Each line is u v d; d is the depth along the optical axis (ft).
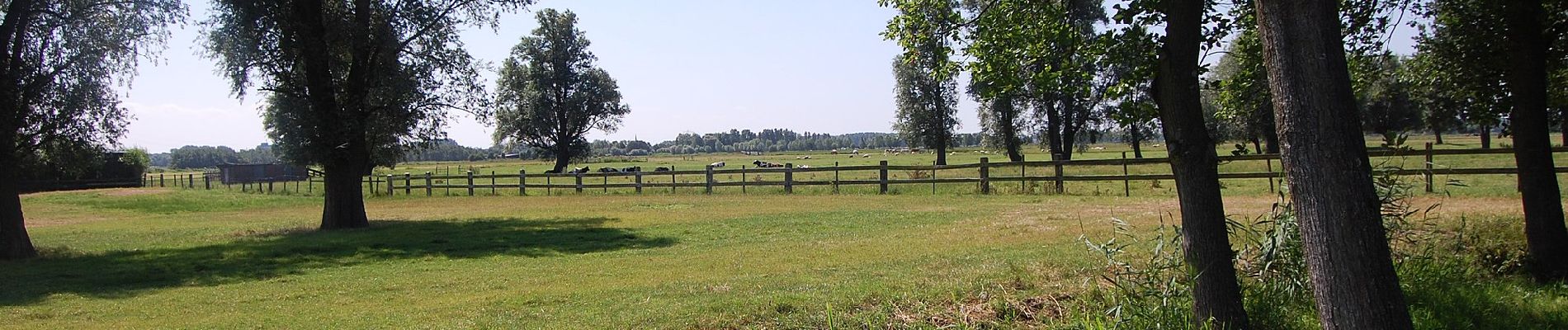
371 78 59.36
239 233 58.23
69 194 122.83
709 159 353.10
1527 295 24.41
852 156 359.25
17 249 46.26
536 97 185.26
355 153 60.49
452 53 62.54
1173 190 66.90
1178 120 18.22
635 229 51.96
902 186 86.63
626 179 147.64
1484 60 27.84
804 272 30.19
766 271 31.35
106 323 26.17
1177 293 19.69
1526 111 26.81
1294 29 13.52
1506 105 28.66
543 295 27.63
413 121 61.36
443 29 61.87
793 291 24.75
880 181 77.66
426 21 60.29
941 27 24.03
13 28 46.85
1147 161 63.98
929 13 24.32
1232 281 18.40
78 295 32.22
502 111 182.91
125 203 99.30
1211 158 18.34
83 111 51.21
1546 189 26.53
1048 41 21.94
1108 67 21.61
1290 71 13.66
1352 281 13.48
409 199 98.48
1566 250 26.30
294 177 162.91
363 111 59.72
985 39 22.75
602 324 21.52
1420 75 30.30
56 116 49.44
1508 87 28.40
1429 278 24.25
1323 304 14.02
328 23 57.31
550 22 187.83
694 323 21.09
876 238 42.01
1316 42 13.41
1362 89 27.07
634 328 20.98
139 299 30.76
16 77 47.06
